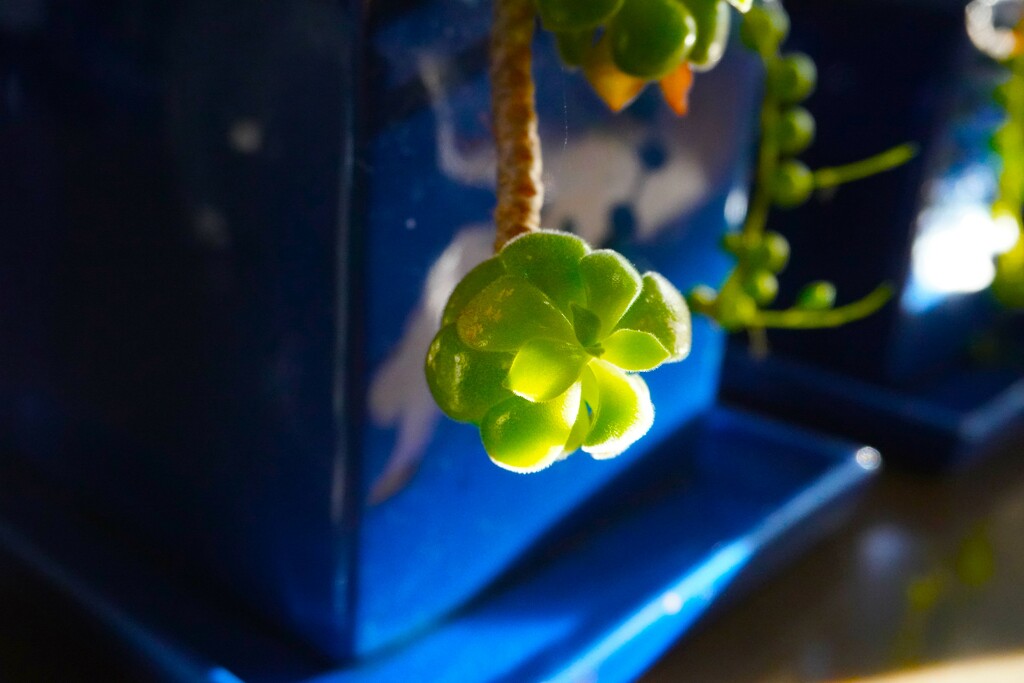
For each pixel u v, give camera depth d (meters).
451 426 0.30
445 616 0.32
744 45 0.33
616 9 0.24
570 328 0.22
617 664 0.31
